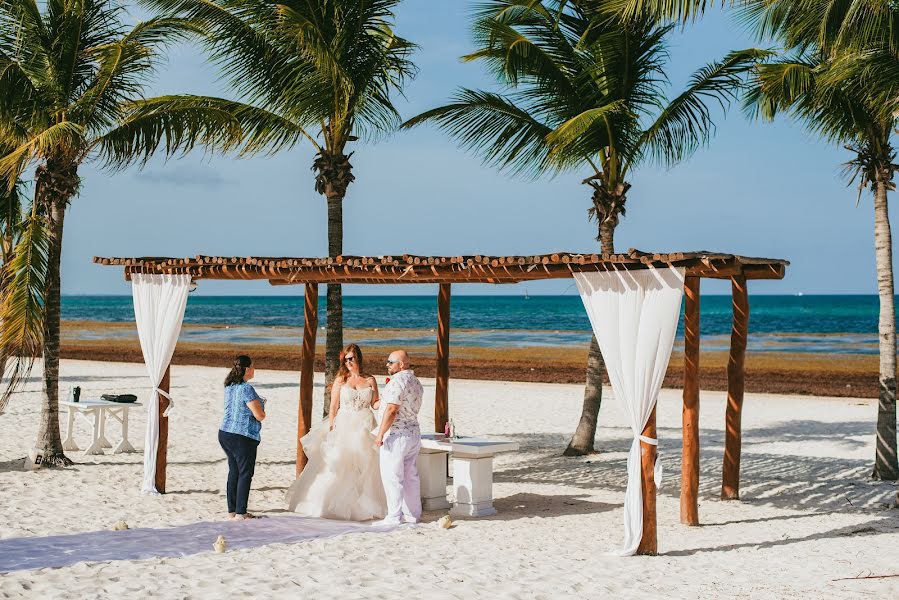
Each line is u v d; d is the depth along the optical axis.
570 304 112.38
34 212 10.05
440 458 9.03
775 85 10.10
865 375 29.70
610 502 9.49
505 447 8.77
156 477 9.40
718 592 5.75
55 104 10.48
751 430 16.09
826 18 9.17
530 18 12.17
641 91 12.34
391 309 99.75
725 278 9.09
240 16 11.34
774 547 7.27
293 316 90.31
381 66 11.81
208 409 17.67
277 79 11.73
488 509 8.77
